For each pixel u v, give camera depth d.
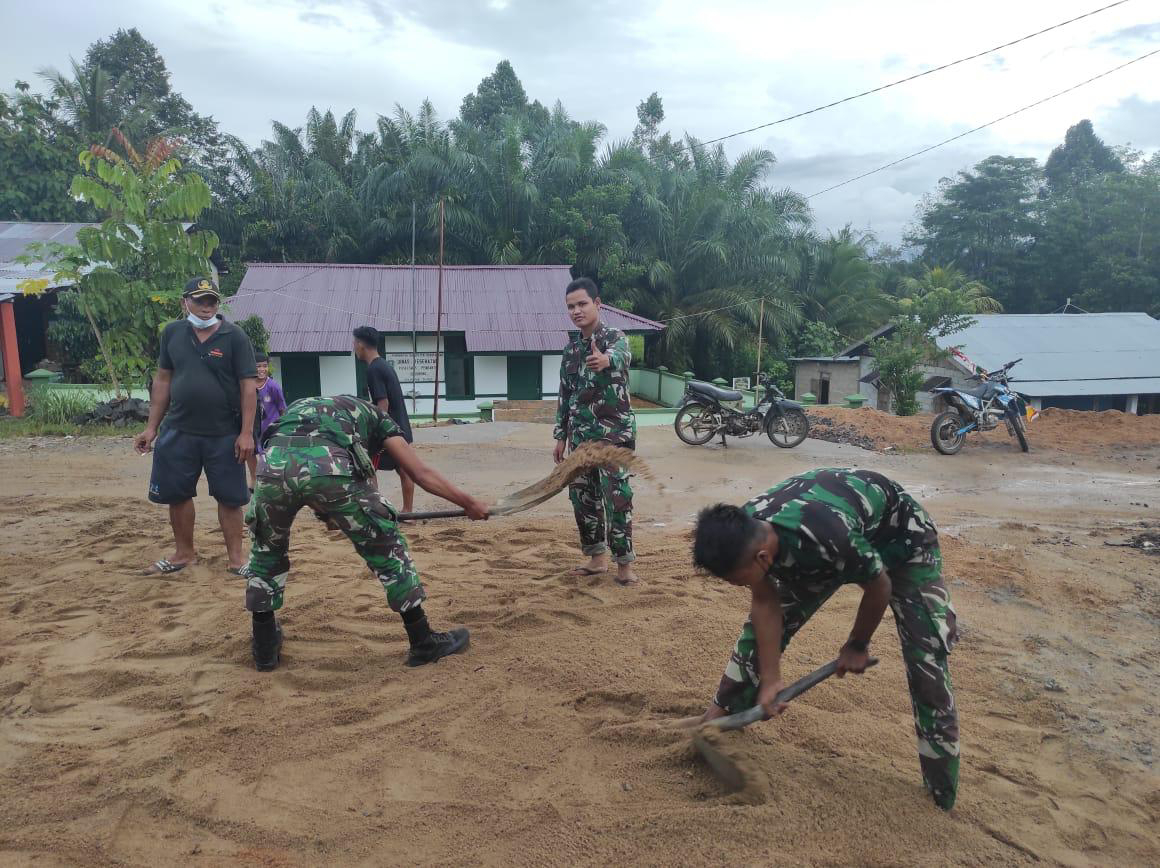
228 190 33.97
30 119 28.34
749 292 30.88
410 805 3.00
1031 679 4.12
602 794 3.07
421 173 30.95
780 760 3.27
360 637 4.46
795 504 2.75
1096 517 7.71
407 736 3.45
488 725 3.54
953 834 2.88
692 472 9.96
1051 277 49.62
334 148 36.03
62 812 2.89
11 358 15.85
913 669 2.97
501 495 8.48
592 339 5.25
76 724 3.53
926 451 11.91
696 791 3.08
